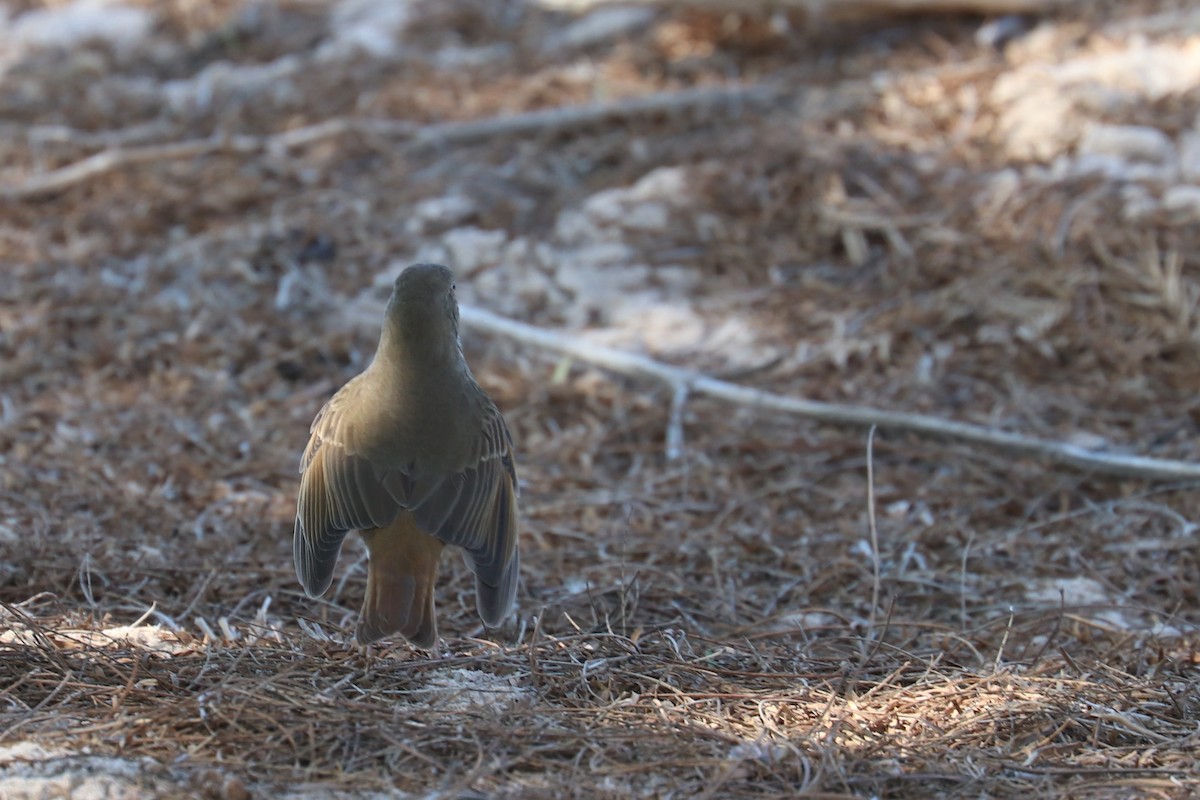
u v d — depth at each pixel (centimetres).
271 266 1447
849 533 1076
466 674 758
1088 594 988
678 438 1213
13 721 667
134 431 1190
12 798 597
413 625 714
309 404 1262
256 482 1129
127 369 1296
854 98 1622
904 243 1418
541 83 1739
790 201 1490
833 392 1280
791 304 1389
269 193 1554
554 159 1598
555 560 1025
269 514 1066
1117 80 1584
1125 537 1066
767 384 1296
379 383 764
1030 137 1526
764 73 1733
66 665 721
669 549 1043
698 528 1091
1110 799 645
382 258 1461
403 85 1755
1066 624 925
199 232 1501
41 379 1270
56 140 1662
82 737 655
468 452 761
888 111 1600
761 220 1474
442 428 755
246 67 1842
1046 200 1433
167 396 1256
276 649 776
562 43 1838
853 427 1229
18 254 1455
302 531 766
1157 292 1323
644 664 772
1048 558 1042
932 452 1184
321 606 920
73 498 1062
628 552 1038
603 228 1484
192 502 1085
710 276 1432
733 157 1552
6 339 1315
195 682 714
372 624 710
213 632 845
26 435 1171
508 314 1399
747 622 938
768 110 1642
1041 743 703
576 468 1185
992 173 1492
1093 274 1345
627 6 1859
